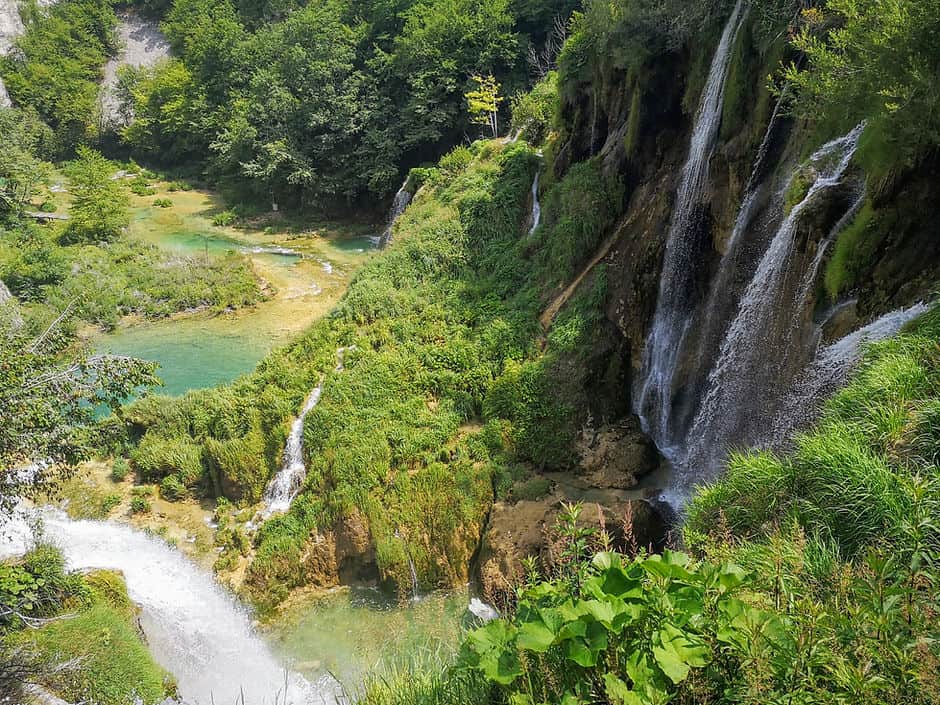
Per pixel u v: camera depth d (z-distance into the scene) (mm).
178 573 16781
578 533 6062
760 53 15789
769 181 15383
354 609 15461
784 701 4062
